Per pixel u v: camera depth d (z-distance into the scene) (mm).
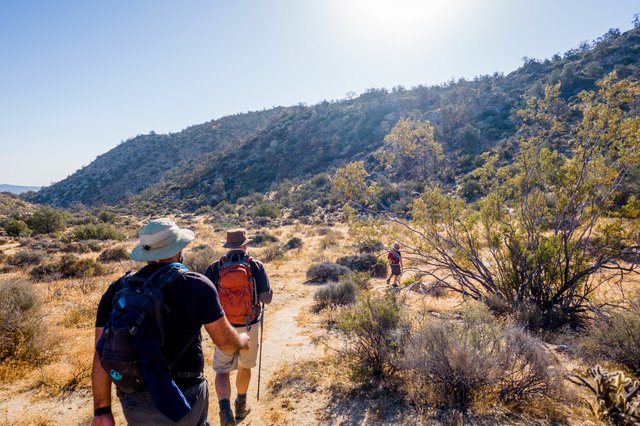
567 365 5301
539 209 8547
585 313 7852
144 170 160500
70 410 4766
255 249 25047
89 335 7785
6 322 6270
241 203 80500
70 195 162125
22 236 39438
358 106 114938
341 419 4098
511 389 4332
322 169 90688
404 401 4395
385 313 5445
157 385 1816
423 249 9445
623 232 7641
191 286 2070
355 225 10141
